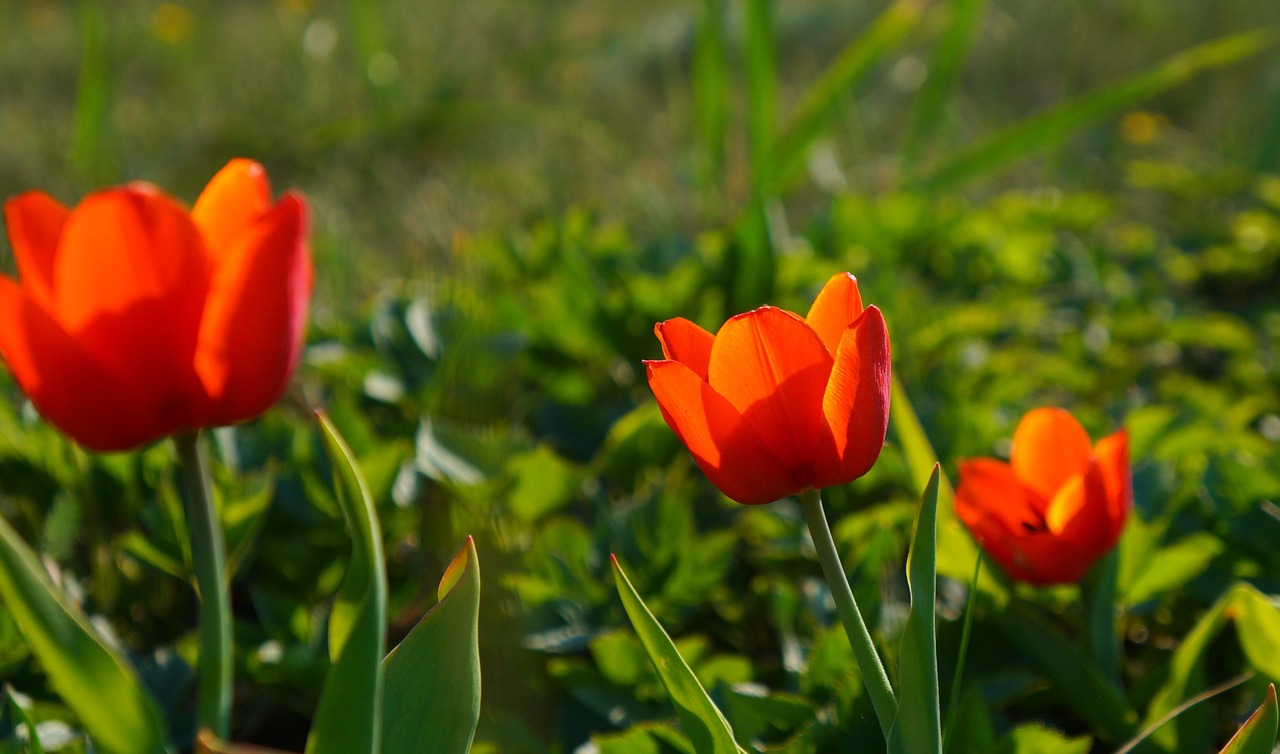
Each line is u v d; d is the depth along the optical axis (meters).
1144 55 3.83
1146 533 1.05
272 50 3.86
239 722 1.10
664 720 1.01
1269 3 3.86
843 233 2.08
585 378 1.61
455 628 0.86
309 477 1.17
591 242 2.00
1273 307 1.93
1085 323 1.92
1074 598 1.06
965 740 0.96
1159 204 2.71
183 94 3.46
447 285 1.55
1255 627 0.97
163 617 1.18
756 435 0.86
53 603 0.81
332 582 1.13
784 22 4.43
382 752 0.86
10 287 0.83
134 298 0.84
